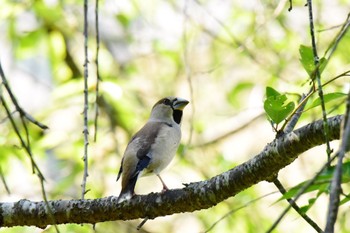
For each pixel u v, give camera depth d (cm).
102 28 1534
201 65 1536
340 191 373
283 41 1286
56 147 1340
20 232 1098
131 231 1351
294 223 1273
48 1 1323
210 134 1412
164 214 687
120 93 1198
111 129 1348
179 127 935
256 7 1277
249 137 1612
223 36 1394
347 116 401
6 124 1207
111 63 1420
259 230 1186
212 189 653
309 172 1297
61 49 1385
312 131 577
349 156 535
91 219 711
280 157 600
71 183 1246
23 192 1258
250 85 1385
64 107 1230
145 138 877
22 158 1173
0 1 1307
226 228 1189
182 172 1286
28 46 1335
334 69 1164
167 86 1502
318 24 1058
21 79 1458
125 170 852
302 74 1227
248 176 628
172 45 1416
